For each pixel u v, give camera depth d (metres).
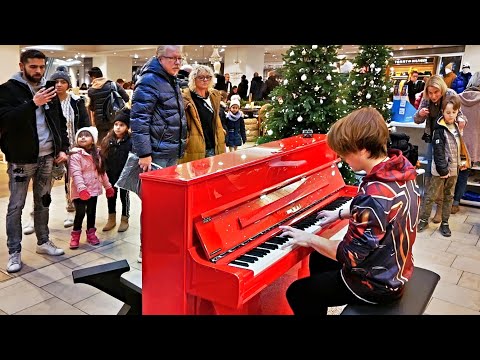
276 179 2.10
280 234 1.94
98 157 3.56
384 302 1.64
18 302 2.64
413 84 6.64
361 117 1.58
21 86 2.90
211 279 1.49
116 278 2.13
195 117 3.32
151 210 1.60
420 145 5.48
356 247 1.52
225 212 1.70
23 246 3.51
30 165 3.01
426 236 4.08
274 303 2.35
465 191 5.26
